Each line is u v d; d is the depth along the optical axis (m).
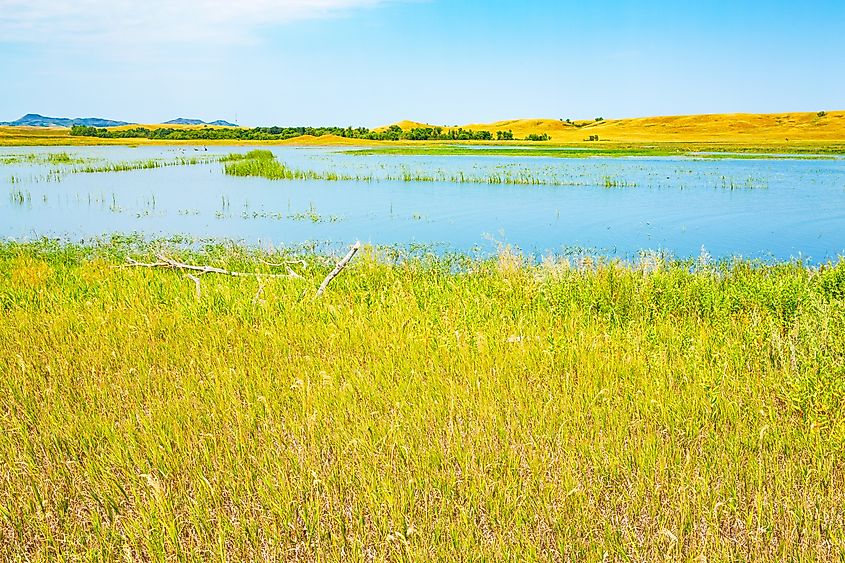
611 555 4.23
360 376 6.71
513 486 4.80
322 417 5.94
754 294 9.98
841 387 6.04
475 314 9.19
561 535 4.40
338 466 5.21
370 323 8.82
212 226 23.95
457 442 5.43
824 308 8.48
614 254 18.12
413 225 23.81
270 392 6.47
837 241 19.91
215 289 10.75
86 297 10.67
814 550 4.14
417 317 9.05
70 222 25.03
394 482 4.93
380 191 35.59
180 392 6.67
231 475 5.04
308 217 26.00
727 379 6.62
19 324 8.91
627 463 5.12
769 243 19.73
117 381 7.01
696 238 20.61
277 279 11.92
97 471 5.18
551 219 24.78
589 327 8.62
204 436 5.55
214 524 4.57
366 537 4.49
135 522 4.50
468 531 4.38
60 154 77.56
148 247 18.03
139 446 5.51
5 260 15.20
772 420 5.69
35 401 6.51
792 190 33.53
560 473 5.00
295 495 4.83
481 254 17.84
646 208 27.45
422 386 6.55
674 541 4.12
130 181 42.50
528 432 5.69
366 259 13.60
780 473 4.93
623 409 5.98
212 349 7.84
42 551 4.36
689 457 5.09
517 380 6.75
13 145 112.50
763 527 4.36
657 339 7.98
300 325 8.72
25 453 5.35
